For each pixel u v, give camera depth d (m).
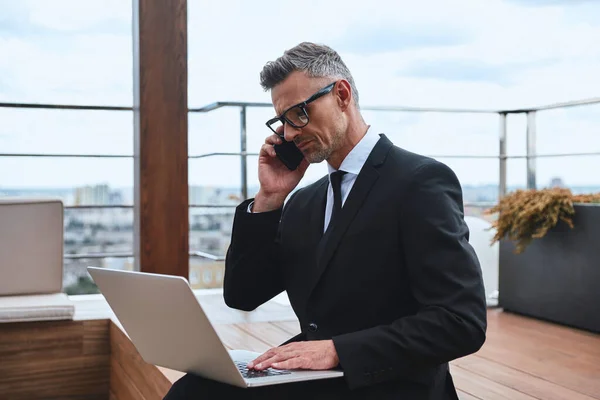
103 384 3.39
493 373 2.59
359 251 1.54
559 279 3.45
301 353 1.46
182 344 1.51
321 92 1.59
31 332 3.27
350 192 1.58
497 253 4.21
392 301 1.54
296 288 1.68
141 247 3.61
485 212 3.78
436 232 1.47
